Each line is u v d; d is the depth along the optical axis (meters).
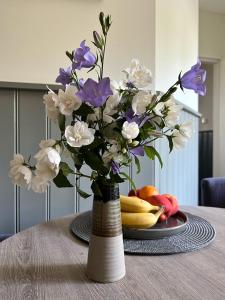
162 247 0.79
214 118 3.96
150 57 1.74
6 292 0.59
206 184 1.83
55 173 0.54
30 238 0.89
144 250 0.77
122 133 0.56
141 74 0.62
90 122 0.60
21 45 1.53
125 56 1.69
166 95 0.62
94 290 0.59
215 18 3.76
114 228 0.63
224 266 0.70
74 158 0.60
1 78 1.51
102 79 0.56
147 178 1.67
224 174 3.74
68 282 0.63
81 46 0.62
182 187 2.35
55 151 0.54
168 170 1.97
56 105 0.58
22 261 0.73
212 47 3.76
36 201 1.50
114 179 0.61
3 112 1.45
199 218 1.05
